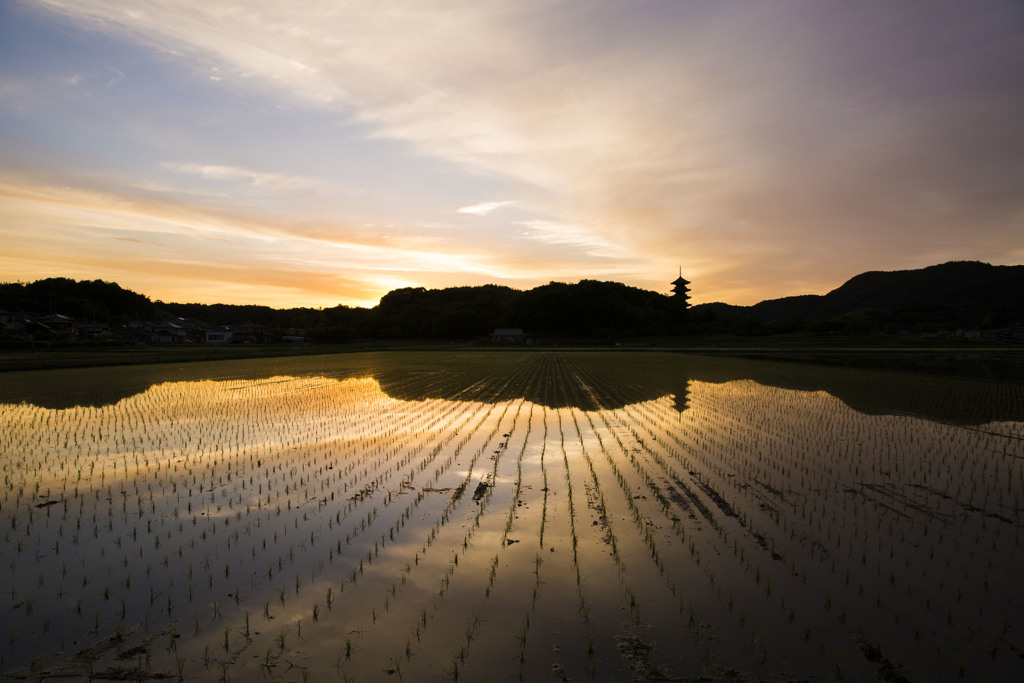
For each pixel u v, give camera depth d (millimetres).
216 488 11250
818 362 52281
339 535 8766
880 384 31531
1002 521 9195
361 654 5750
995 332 133125
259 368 45469
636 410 21469
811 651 5699
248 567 7672
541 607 6598
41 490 11172
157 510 9945
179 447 15148
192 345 95062
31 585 7184
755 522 9156
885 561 7699
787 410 21422
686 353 70875
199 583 7227
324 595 6906
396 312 159750
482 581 7230
